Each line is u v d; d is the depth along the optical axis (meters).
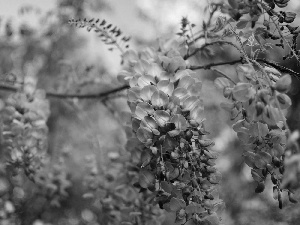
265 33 0.42
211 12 0.50
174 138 0.40
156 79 0.43
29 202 0.90
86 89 0.91
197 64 0.55
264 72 0.37
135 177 0.56
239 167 1.20
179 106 0.41
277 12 0.41
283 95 0.36
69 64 0.85
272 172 0.38
